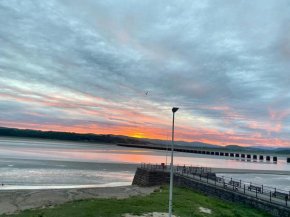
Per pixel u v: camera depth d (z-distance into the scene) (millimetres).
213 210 24672
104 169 68125
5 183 43250
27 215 21531
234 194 28156
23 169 59500
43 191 37250
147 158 127375
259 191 29188
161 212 22906
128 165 80875
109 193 37625
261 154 188375
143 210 23266
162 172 44938
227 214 22906
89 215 21125
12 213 23203
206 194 33156
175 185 41688
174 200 28359
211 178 39094
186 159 140875
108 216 20938
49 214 21359
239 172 71625
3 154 98500
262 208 24266
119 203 26203
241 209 25125
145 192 39062
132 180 53719
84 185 45312
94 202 26609
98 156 120375
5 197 32781
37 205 29344
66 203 27812
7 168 59656
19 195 34188
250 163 141375
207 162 123938
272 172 79375
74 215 21078
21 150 132000
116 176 57719
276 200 24672
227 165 108688
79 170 63125
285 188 48469
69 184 45531
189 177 39812
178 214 22484
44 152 126875
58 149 166750
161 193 33156
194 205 26281
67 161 82875
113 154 146500
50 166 67438
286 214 21641
